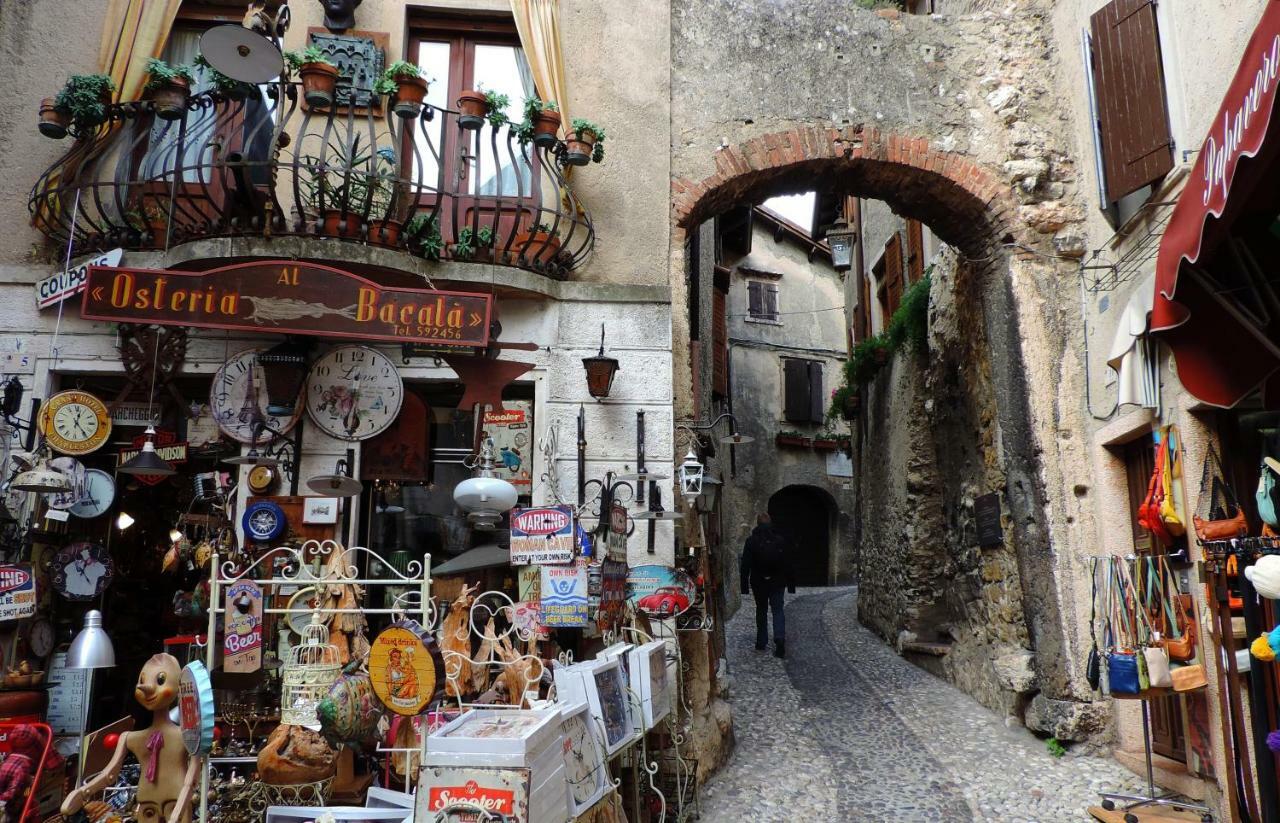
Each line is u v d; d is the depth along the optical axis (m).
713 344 12.85
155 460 5.29
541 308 6.22
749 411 18.67
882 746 6.35
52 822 3.93
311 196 5.77
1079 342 6.69
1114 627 5.02
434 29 6.70
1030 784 5.53
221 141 6.29
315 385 5.95
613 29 6.79
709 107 6.88
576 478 5.97
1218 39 4.92
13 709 4.35
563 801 3.08
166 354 5.93
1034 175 6.83
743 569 10.79
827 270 21.19
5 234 6.02
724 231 17.00
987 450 7.61
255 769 4.75
